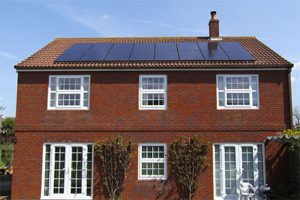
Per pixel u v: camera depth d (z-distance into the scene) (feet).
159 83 61.11
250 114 59.93
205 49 67.62
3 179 87.45
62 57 63.26
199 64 60.18
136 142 59.67
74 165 59.67
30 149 60.13
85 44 72.23
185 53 64.75
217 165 59.16
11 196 59.26
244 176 58.80
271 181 58.49
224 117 59.88
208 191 58.23
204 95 60.39
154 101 60.80
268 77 60.70
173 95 60.54
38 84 61.57
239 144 59.36
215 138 59.47
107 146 59.16
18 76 61.82
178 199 58.34
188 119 59.88
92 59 61.72
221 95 60.64
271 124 59.62
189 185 57.98
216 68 60.18
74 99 61.21
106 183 58.54
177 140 59.31
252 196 55.47
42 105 61.05
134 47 69.46
